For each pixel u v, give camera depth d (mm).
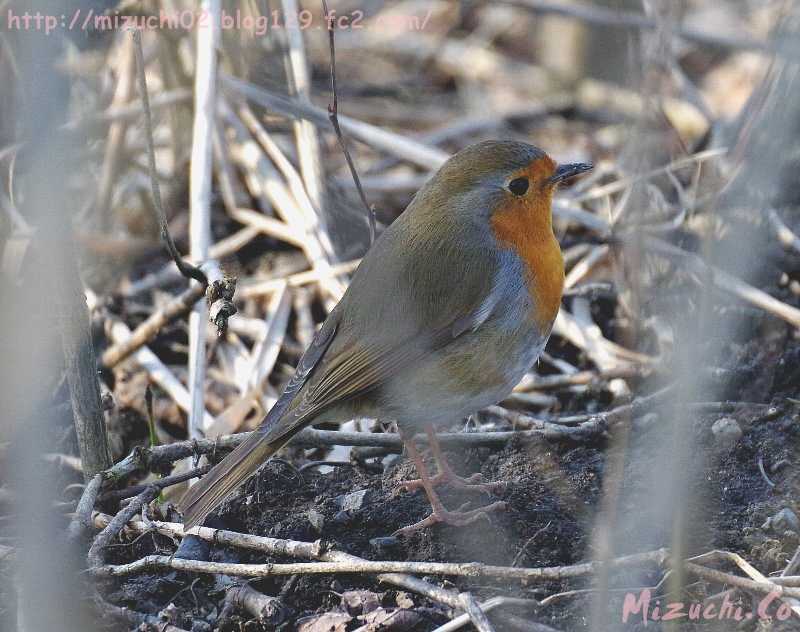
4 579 8711
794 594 7754
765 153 10422
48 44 6793
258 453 8641
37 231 7832
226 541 8836
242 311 12773
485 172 9320
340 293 12297
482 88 17125
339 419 9508
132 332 12375
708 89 16828
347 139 14984
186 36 13766
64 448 10914
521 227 9352
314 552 8562
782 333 10836
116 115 13109
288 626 8258
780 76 10281
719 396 10406
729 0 17844
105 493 9438
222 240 13711
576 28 16594
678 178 13359
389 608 8242
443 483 9641
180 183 13922
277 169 13734
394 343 9148
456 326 9203
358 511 9359
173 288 13008
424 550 8883
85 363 9219
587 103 16516
